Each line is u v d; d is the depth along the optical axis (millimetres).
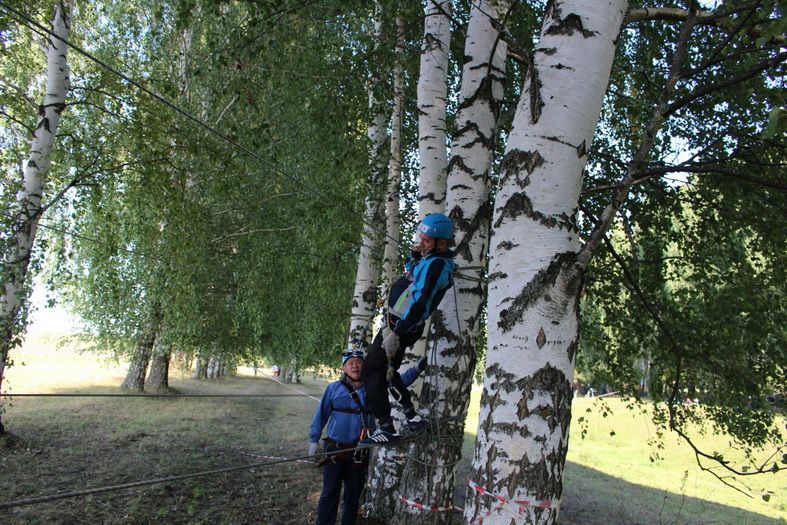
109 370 21828
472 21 4926
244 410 14789
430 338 4383
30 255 7770
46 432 9547
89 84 8906
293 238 11367
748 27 3260
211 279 13469
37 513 5434
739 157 4746
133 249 11789
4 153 9336
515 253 2533
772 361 6340
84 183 8484
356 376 4965
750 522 8641
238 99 7051
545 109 2570
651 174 2617
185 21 6398
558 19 2643
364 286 7816
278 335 13586
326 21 7719
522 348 2441
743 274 6344
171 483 6801
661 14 3152
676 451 15164
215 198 12016
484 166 4633
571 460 13078
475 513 2414
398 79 7477
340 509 6289
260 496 6707
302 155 8648
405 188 8977
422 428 3846
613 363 7375
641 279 6992
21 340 7840
